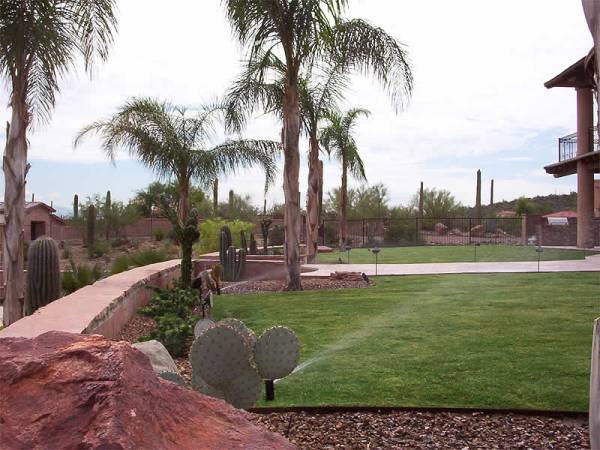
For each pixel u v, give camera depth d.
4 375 1.84
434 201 50.94
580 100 28.88
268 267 17.42
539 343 6.95
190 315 8.88
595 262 20.94
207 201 43.38
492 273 16.80
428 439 3.95
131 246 40.94
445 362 6.03
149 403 1.79
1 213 26.42
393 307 10.24
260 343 3.84
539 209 53.44
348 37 13.44
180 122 19.36
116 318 7.90
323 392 5.02
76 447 1.58
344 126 27.80
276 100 14.89
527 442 3.87
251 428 1.94
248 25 12.94
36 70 11.53
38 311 6.40
